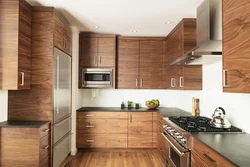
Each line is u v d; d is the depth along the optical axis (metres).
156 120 4.05
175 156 2.56
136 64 4.36
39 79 2.67
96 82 4.22
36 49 2.67
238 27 1.53
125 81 4.34
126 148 4.11
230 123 2.41
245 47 1.44
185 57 2.43
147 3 2.67
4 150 2.32
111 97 4.65
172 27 3.72
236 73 1.56
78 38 4.07
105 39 4.23
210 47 2.28
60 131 3.04
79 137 4.04
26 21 2.52
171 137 2.64
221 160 1.40
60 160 3.05
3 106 2.58
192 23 3.14
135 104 4.56
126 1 2.62
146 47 4.38
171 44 3.89
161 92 4.69
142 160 3.57
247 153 1.41
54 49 2.72
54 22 2.71
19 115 2.66
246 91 1.43
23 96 2.67
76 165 3.33
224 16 1.76
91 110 4.06
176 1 2.62
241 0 1.49
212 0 2.43
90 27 3.80
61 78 3.06
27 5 2.54
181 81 3.34
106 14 3.07
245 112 2.12
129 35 4.36
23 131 2.32
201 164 1.77
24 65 2.46
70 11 2.97
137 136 4.09
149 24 3.55
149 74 4.37
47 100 2.67
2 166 2.32
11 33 2.29
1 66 2.29
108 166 3.29
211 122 2.38
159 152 3.78
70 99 3.67
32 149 2.32
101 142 4.05
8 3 2.30
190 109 3.74
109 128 4.07
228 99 2.47
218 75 2.72
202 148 1.75
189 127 2.27
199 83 3.24
